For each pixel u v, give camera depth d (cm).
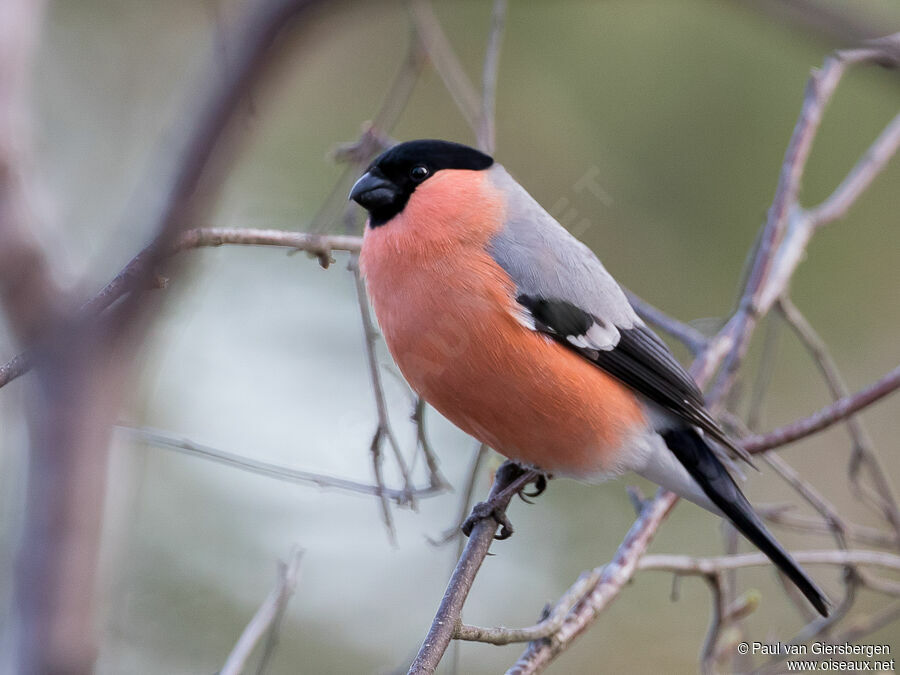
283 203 1185
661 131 1168
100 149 1157
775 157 1154
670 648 1088
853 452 820
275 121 1201
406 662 746
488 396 719
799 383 1205
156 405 1104
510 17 1167
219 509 1083
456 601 591
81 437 473
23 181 699
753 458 850
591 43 1168
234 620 1034
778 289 835
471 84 1180
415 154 743
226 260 1194
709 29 1146
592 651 1091
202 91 394
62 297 664
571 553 1132
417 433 727
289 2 356
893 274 1201
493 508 717
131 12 1192
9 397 744
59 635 471
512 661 1076
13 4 736
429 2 905
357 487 691
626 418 754
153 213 503
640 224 1173
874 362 1195
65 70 1175
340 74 1216
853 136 1170
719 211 1165
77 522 476
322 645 1048
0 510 824
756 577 1068
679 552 1127
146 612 1016
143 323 466
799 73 1141
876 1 888
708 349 834
